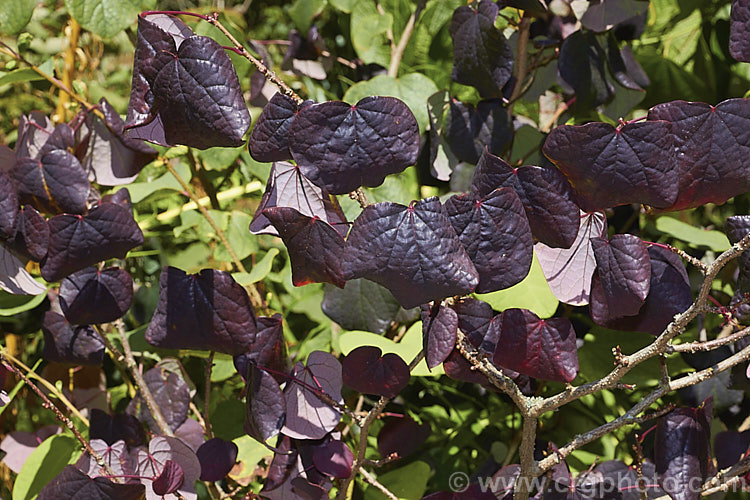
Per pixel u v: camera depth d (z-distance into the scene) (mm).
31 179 1377
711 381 1485
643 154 1247
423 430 1436
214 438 1414
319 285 1763
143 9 1539
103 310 1404
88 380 1641
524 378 1368
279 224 1265
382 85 1578
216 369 1707
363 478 1449
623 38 1589
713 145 1258
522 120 1606
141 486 1338
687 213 1786
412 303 1263
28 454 1602
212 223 1689
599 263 1293
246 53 1282
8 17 1566
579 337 1577
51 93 1789
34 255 1349
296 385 1383
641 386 1584
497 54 1451
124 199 1456
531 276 1475
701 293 1260
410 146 1260
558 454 1325
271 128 1269
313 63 1780
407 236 1248
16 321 1769
